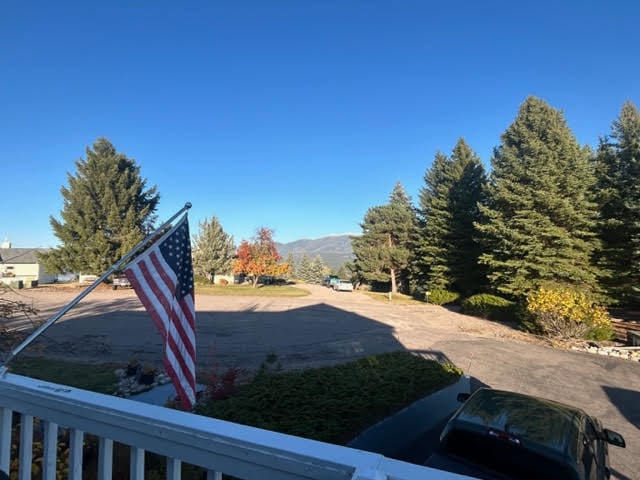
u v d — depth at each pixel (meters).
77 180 40.12
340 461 1.29
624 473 5.82
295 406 5.06
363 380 6.25
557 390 9.72
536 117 23.09
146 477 3.01
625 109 22.58
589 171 22.52
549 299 16.56
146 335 14.94
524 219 21.75
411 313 24.70
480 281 28.89
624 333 18.02
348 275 67.06
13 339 5.27
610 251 21.84
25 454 2.05
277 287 48.22
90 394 1.93
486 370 11.30
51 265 39.31
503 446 3.60
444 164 35.56
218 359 11.77
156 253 3.27
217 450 1.50
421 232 36.28
